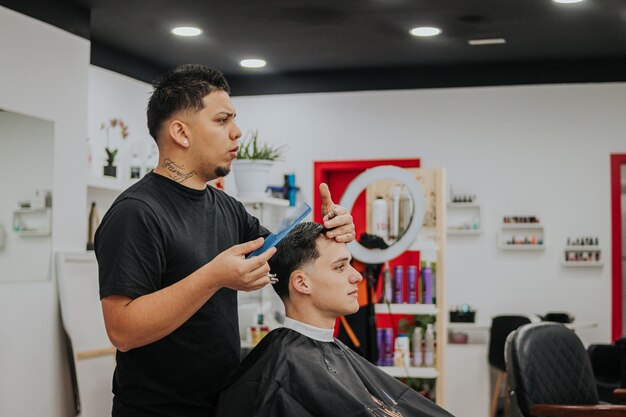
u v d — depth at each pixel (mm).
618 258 6707
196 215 1885
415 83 6961
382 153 7020
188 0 4879
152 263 1743
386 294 4445
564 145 6781
